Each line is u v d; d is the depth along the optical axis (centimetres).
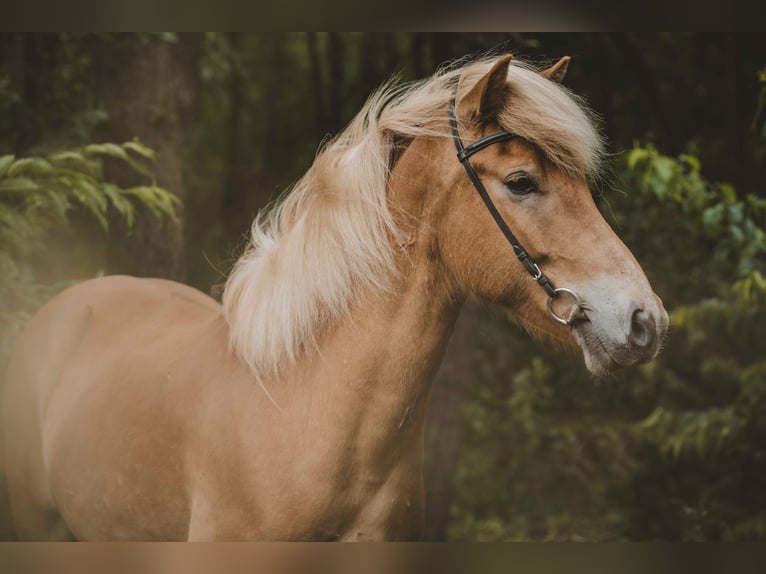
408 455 269
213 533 271
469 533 668
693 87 805
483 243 254
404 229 264
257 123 1087
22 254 448
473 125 258
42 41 568
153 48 582
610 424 672
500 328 769
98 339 356
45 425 354
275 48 1052
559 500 684
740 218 497
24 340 379
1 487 458
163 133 583
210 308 364
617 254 245
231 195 1051
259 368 272
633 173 539
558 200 249
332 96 962
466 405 758
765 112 634
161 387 298
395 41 921
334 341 267
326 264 268
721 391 649
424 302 263
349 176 269
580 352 259
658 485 632
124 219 566
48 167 392
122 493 303
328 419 261
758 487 573
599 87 712
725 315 574
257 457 264
